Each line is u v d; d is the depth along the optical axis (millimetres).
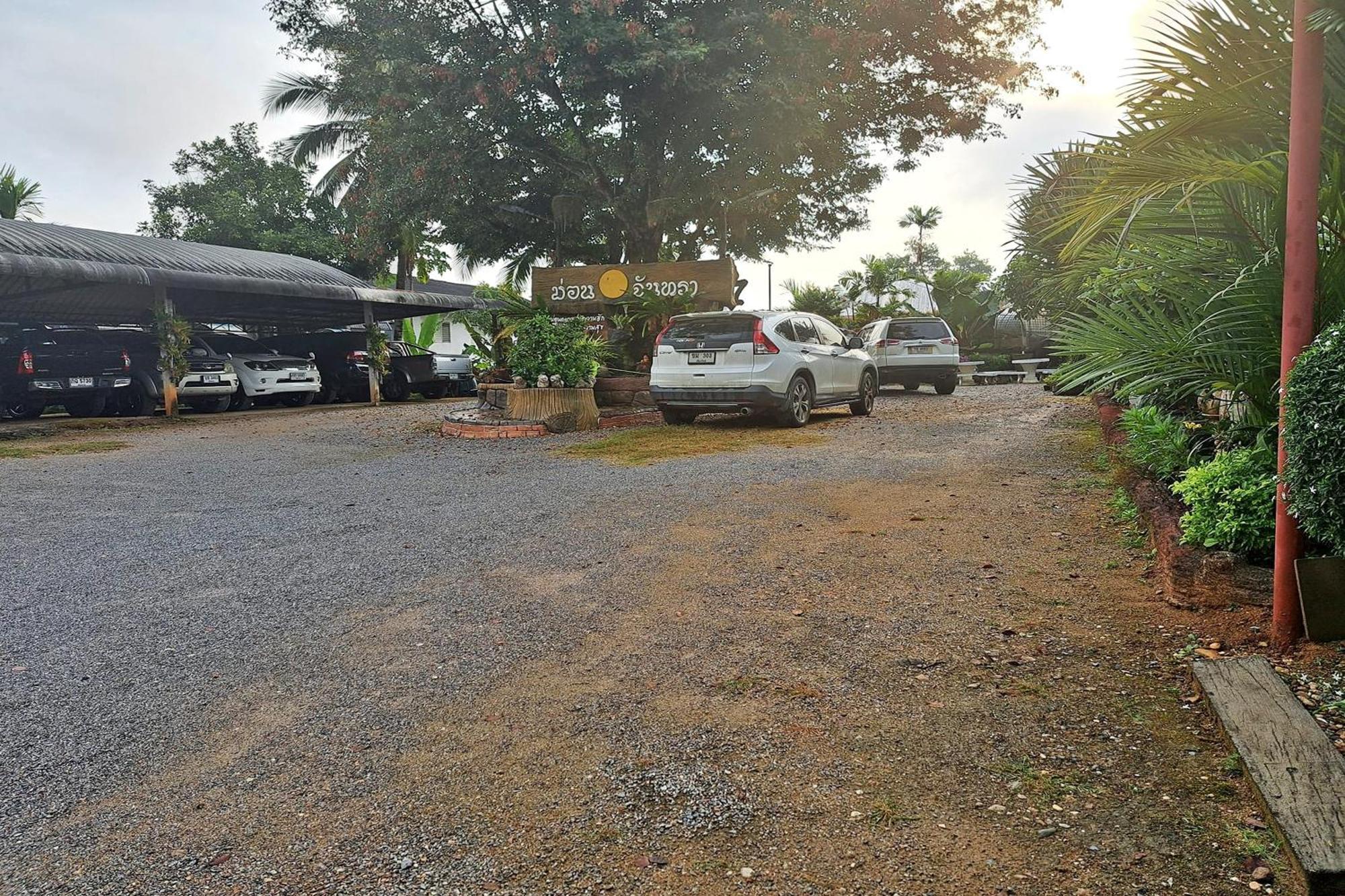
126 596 4648
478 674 3541
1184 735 2846
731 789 2611
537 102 20062
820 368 12594
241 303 21266
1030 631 3840
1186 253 4445
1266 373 4188
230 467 9547
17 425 14125
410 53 18797
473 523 6355
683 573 4926
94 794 2650
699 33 18875
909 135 22547
